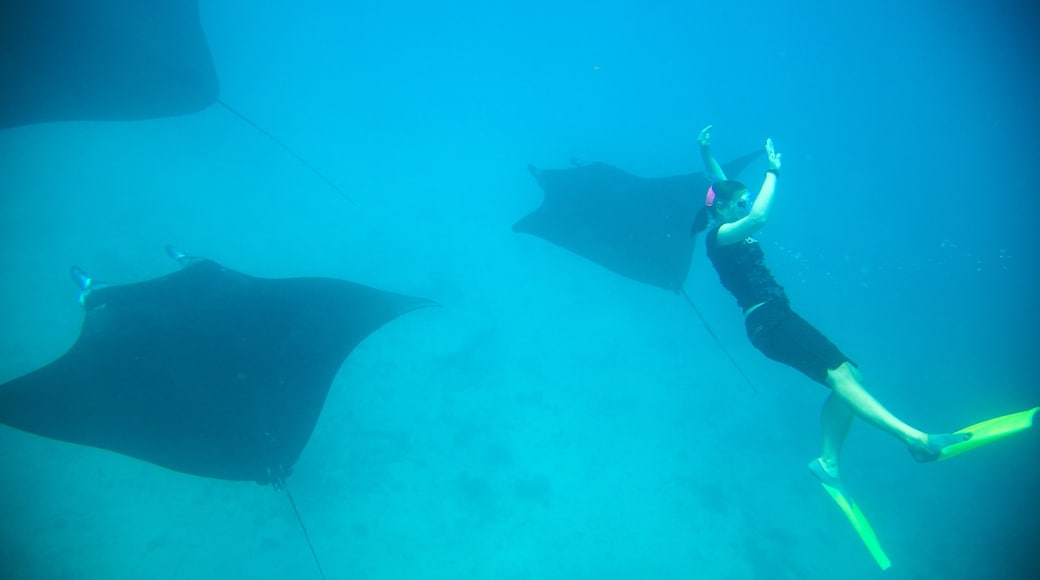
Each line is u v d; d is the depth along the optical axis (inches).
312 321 236.1
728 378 372.2
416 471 292.0
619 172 347.9
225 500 271.9
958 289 471.2
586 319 411.8
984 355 390.0
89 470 279.4
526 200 562.6
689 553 264.8
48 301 372.2
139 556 246.5
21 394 187.8
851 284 478.3
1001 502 286.0
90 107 313.6
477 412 328.5
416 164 609.6
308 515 267.6
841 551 267.7
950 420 336.8
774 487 299.6
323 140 640.4
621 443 317.1
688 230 309.9
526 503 280.8
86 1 289.4
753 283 136.4
